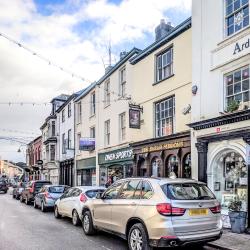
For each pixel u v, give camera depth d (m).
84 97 28.81
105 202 9.62
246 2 12.27
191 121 14.32
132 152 19.45
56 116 38.59
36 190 21.91
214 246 9.05
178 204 7.57
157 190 7.88
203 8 14.09
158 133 17.42
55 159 37.72
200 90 13.88
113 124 22.56
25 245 9.18
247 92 11.93
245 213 10.95
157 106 17.66
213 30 13.48
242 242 9.40
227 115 11.91
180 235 7.47
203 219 7.80
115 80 22.45
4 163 102.44
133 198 8.55
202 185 8.41
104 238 10.20
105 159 23.48
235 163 12.34
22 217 15.28
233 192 12.33
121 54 24.38
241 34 12.12
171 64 16.75
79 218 12.48
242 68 12.19
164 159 16.42
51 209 18.17
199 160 13.40
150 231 7.61
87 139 25.38
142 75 18.95
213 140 12.79
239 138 11.69
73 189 13.88
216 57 13.24
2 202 24.80
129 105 18.45
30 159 55.44
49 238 10.20
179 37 15.98
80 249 8.77
